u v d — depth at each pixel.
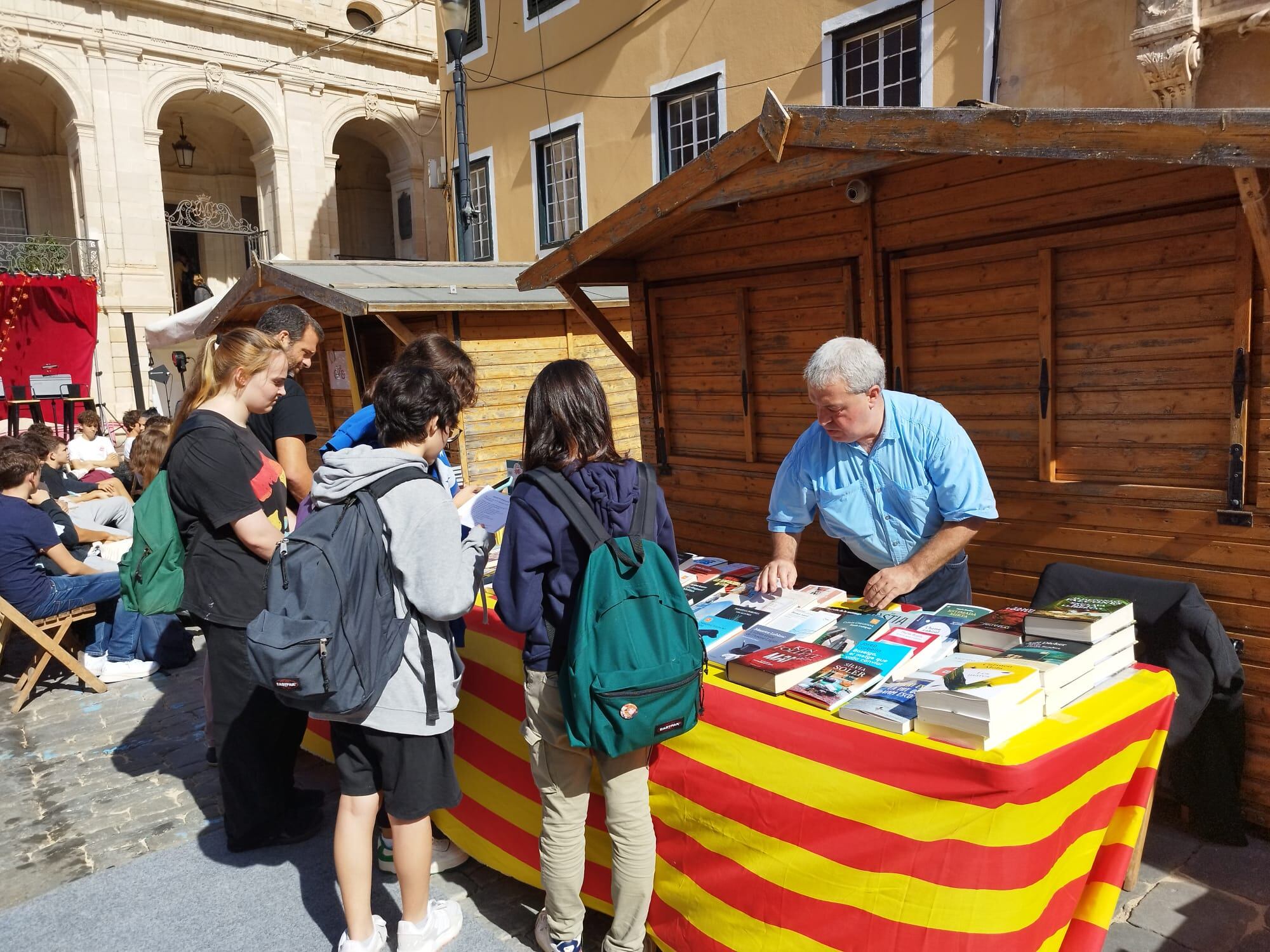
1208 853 2.86
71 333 16.44
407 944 2.51
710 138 10.40
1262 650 2.77
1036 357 3.24
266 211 21.06
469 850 2.97
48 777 4.00
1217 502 2.83
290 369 3.74
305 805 3.42
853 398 2.57
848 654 2.31
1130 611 2.26
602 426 2.15
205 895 2.97
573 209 12.50
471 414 6.21
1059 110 2.48
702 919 2.31
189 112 22.41
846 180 3.66
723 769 2.22
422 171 22.48
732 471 4.48
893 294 3.66
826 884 2.02
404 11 20.36
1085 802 2.03
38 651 5.00
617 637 2.01
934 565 2.67
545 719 2.20
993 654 2.29
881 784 1.93
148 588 3.02
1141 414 3.00
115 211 18.55
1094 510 3.12
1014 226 3.21
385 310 5.61
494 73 13.42
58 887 3.07
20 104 21.30
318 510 2.32
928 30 7.88
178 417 3.03
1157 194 2.83
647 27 10.81
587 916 2.79
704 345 4.54
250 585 2.99
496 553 3.49
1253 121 2.14
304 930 2.76
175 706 4.84
